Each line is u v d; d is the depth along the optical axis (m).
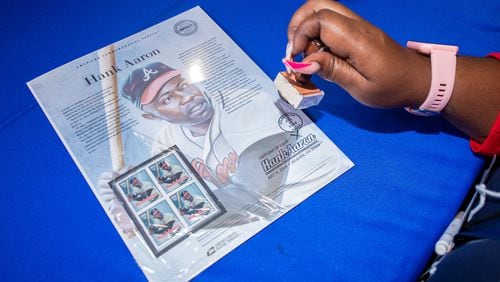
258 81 0.60
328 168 0.55
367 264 0.50
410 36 0.65
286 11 0.66
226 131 0.56
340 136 0.57
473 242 0.48
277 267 0.49
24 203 0.50
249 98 0.58
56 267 0.47
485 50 0.65
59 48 0.61
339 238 0.51
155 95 0.58
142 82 0.59
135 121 0.56
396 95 0.53
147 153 0.54
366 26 0.51
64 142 0.54
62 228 0.49
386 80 0.51
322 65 0.50
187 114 0.57
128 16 0.64
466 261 0.47
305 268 0.49
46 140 0.54
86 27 0.63
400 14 0.67
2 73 0.59
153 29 0.63
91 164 0.53
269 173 0.54
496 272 0.43
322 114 0.59
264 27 0.65
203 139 0.55
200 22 0.64
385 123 0.59
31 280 0.47
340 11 0.55
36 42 0.61
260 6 0.66
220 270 0.48
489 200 0.54
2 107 0.56
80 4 0.65
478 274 0.44
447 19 0.67
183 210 0.50
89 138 0.54
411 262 0.50
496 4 0.68
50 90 0.58
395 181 0.55
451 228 0.53
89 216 0.50
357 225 0.52
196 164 0.53
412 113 0.60
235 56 0.62
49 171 0.52
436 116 0.60
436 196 0.54
